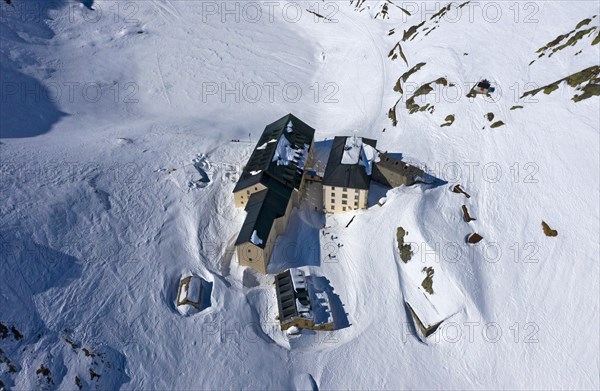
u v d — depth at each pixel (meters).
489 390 38.69
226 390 39.44
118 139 64.88
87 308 42.59
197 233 51.00
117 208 51.75
